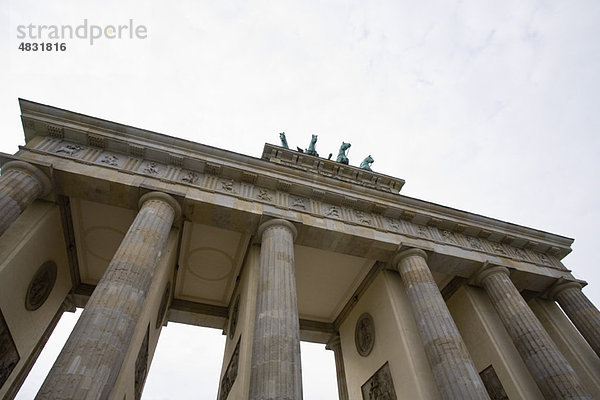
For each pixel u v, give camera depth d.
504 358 27.78
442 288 35.62
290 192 29.44
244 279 28.95
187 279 33.09
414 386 23.61
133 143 26.45
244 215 26.08
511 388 26.42
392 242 29.16
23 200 21.20
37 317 26.23
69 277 30.14
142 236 20.94
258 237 27.06
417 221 32.41
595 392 27.66
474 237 34.25
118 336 16.17
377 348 29.56
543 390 24.89
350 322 35.91
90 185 24.14
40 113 25.56
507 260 33.03
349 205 30.70
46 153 24.20
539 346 26.03
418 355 25.14
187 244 30.19
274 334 19.05
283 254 23.94
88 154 25.55
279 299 21.00
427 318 24.77
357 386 32.03
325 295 36.09
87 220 28.20
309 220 27.69
